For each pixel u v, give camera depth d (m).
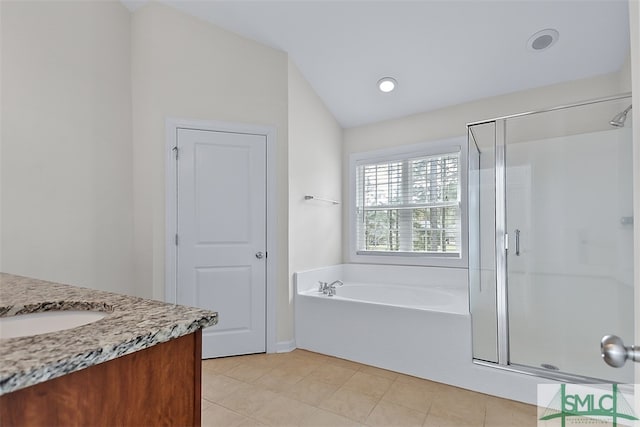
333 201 3.51
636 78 0.71
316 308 2.78
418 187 3.32
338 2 2.40
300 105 3.05
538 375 2.01
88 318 0.96
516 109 2.83
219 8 2.54
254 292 2.75
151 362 0.70
